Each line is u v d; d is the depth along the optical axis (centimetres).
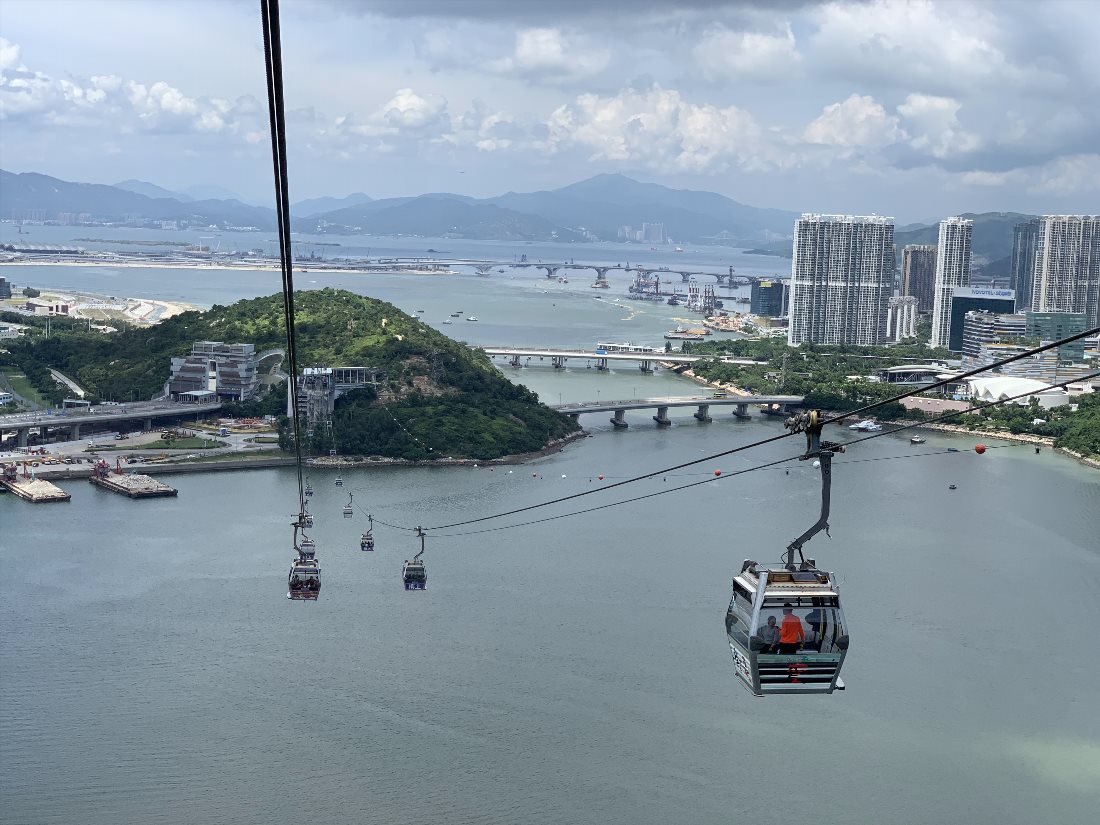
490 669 16200
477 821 12588
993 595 19450
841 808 12988
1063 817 12938
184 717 14775
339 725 14612
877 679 16012
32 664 16288
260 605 18675
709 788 13300
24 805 12769
